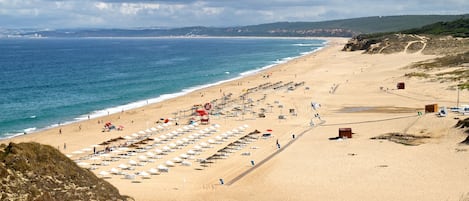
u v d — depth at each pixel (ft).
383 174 181.88
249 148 238.89
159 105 373.61
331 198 160.45
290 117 318.04
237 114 332.80
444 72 438.81
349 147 226.58
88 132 285.23
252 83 494.18
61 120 320.50
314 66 643.04
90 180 141.28
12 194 116.26
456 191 159.84
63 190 128.06
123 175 197.26
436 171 181.47
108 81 524.11
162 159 224.53
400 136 238.07
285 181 181.37
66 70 652.48
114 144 255.70
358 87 428.56
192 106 365.20
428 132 240.12
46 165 132.46
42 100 394.93
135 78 555.28
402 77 444.14
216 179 190.49
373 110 325.21
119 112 347.97
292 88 438.81
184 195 170.09
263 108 351.87
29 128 295.28
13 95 417.69
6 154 128.36
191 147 247.50
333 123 290.76
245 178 189.67
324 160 206.39
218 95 419.95
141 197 167.53
